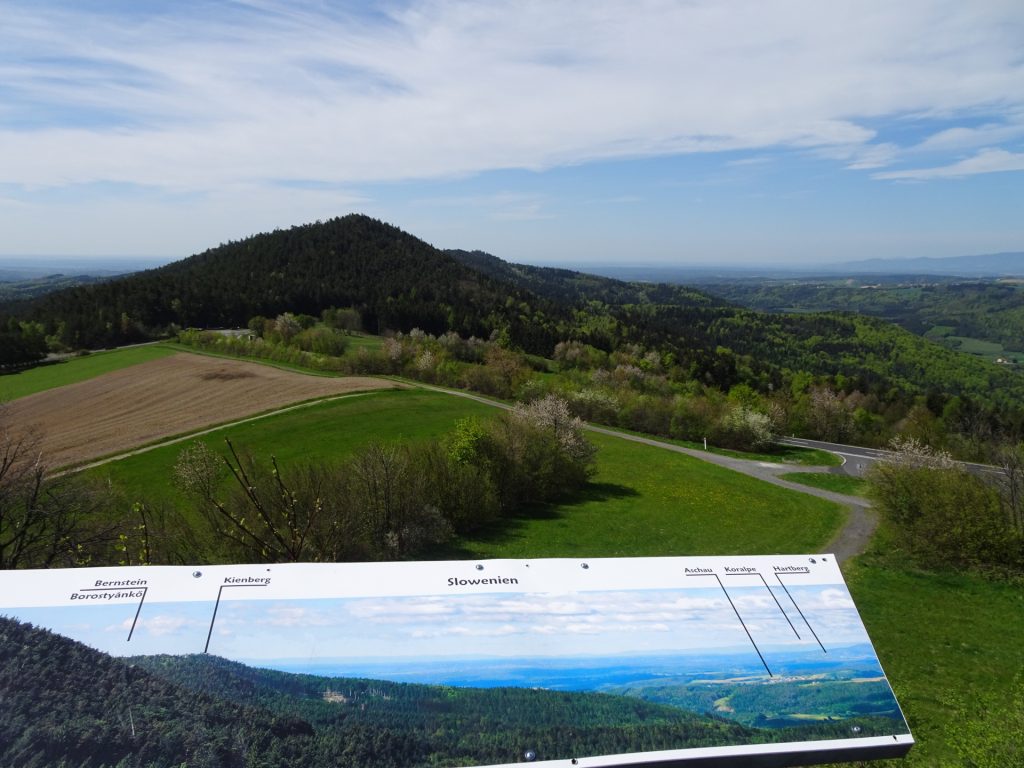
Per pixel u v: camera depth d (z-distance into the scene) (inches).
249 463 864.9
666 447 2268.7
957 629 750.5
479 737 209.5
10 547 644.1
